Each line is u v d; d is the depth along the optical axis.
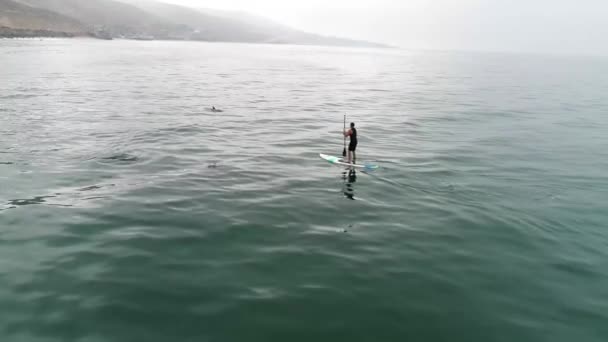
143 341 8.11
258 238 12.78
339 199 16.45
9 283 9.80
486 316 9.45
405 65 124.81
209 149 22.98
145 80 56.97
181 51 142.62
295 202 15.92
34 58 79.25
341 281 10.60
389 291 10.26
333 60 137.62
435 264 11.71
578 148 26.81
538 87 68.31
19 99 36.59
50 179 17.05
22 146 21.73
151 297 9.53
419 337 8.66
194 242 12.30
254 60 117.94
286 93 50.84
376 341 8.45
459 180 19.41
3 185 16.12
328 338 8.48
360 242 12.86
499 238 13.56
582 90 65.88
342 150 24.19
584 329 9.14
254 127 29.70
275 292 9.98
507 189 18.42
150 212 14.26
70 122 28.12
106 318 8.73
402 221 14.60
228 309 9.23
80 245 11.77
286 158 22.06
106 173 18.14
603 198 17.72
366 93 53.78
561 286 10.86
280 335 8.48
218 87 53.62
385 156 23.22
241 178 18.44
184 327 8.57
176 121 30.22
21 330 8.25
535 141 28.41
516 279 11.11
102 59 88.69
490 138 28.89
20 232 12.39
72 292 9.57
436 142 27.14
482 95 54.72
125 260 11.08
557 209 16.34
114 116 30.97
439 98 50.28
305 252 12.05
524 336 8.83
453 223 14.59
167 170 18.95
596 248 13.13
